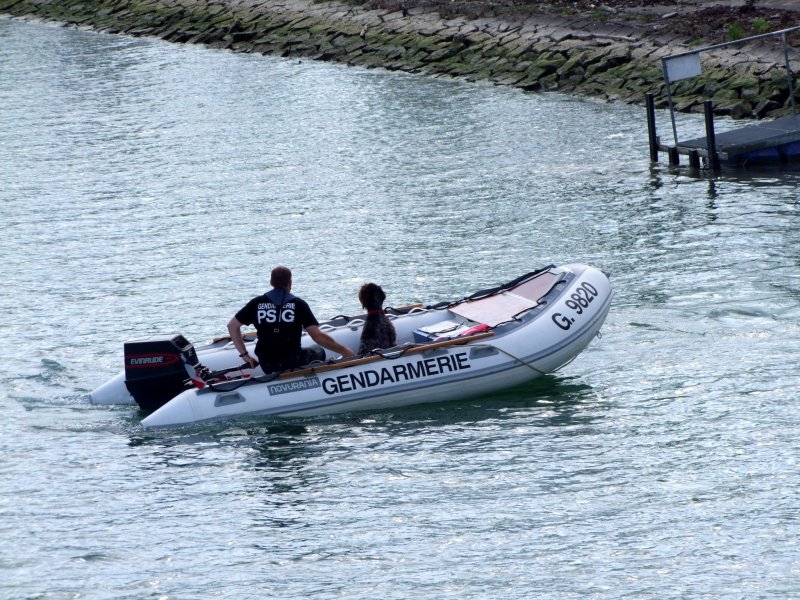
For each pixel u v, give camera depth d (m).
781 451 37.78
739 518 33.53
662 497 34.97
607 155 86.94
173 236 69.19
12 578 31.02
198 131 101.88
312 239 67.44
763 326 49.25
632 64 111.44
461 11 138.25
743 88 100.62
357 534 33.16
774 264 57.91
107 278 60.62
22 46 156.00
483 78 119.38
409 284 57.56
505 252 62.81
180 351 40.19
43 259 64.75
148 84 126.00
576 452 38.25
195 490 36.00
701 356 46.28
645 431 39.66
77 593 30.30
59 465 37.66
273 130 101.31
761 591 29.67
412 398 41.28
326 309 53.97
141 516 34.47
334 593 30.09
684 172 80.50
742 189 74.75
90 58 144.38
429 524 33.72
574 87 111.69
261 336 40.31
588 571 30.91
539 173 82.19
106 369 46.88
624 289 55.12
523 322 42.84
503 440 39.16
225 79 127.44
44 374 46.22
